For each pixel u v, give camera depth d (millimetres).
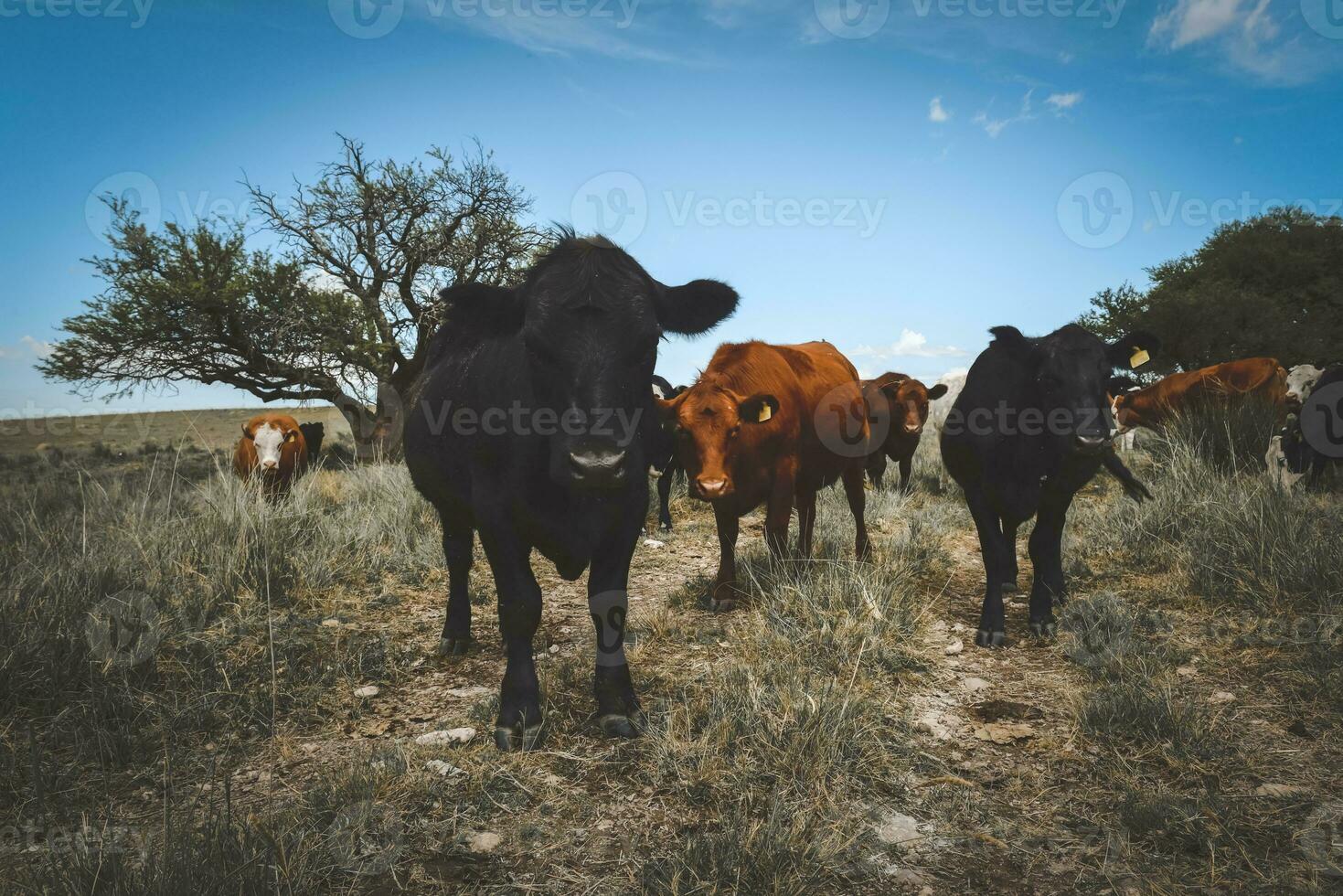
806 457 5508
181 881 2049
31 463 19859
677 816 2598
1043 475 4344
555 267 2846
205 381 21312
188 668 3764
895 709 3410
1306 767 2807
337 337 20047
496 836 2494
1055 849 2406
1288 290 27094
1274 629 4051
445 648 4254
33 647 3586
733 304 3154
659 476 7480
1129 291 27219
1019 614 4828
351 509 7414
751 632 4359
